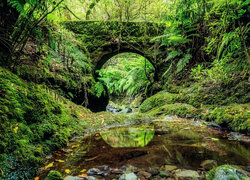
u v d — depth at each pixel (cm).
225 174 96
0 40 198
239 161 123
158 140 184
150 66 551
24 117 154
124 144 175
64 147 169
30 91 188
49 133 169
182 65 395
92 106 419
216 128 221
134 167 120
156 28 457
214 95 293
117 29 450
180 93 370
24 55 249
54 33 321
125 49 467
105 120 279
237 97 256
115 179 104
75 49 354
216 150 147
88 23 449
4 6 181
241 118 200
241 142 166
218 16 265
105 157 141
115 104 847
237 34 188
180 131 218
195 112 280
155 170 114
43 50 287
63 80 315
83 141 189
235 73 271
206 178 101
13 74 196
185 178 103
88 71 410
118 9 445
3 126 124
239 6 173
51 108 203
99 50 449
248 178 94
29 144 137
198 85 346
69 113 251
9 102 145
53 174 104
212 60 357
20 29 201
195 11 331
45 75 274
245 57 211
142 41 458
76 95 349
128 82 682
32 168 117
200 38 378
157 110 346
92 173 112
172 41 409
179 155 139
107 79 427
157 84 489
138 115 323
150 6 460
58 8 241
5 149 113
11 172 103
